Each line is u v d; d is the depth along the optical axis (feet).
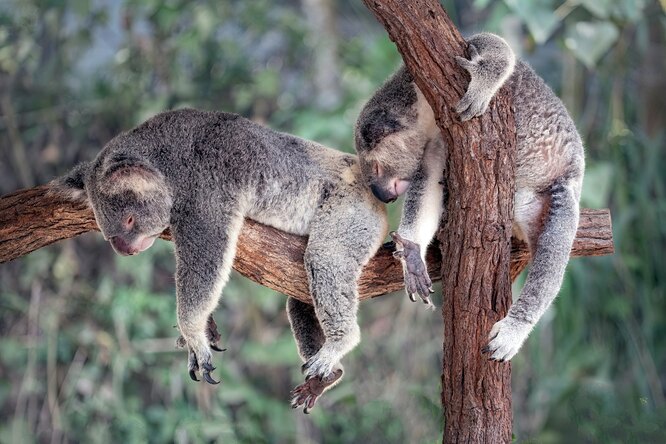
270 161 22.35
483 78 18.66
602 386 35.96
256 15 43.47
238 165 22.00
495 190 19.20
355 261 21.84
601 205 34.35
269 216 22.44
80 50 43.88
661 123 41.16
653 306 38.22
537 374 36.76
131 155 22.07
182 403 38.86
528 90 21.17
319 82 44.73
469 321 19.61
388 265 22.29
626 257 37.32
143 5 41.86
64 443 38.88
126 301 39.11
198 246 21.53
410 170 21.91
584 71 41.16
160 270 43.21
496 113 19.07
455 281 19.66
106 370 40.55
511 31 41.29
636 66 41.68
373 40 44.96
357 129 22.68
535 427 37.14
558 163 21.43
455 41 18.85
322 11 45.88
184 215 21.75
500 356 19.22
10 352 39.78
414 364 39.47
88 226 22.94
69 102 43.75
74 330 40.34
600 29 32.50
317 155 22.98
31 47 42.42
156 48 42.93
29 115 43.32
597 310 37.65
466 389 19.90
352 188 22.49
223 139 22.16
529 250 21.86
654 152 38.29
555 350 37.11
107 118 43.47
